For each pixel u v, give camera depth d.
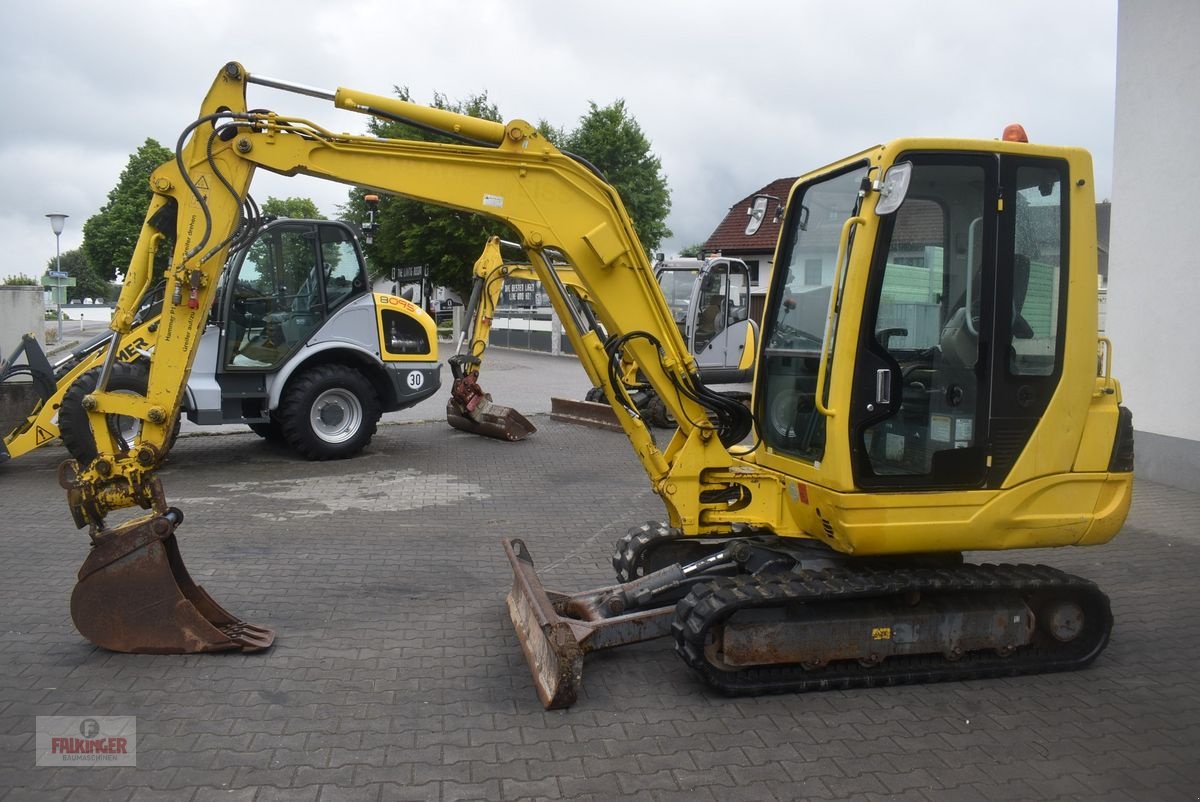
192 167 4.75
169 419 4.80
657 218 41.94
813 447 4.82
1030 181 4.48
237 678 4.48
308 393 10.33
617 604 4.86
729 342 15.08
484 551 6.95
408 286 35.44
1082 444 4.59
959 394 4.46
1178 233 8.80
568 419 14.09
